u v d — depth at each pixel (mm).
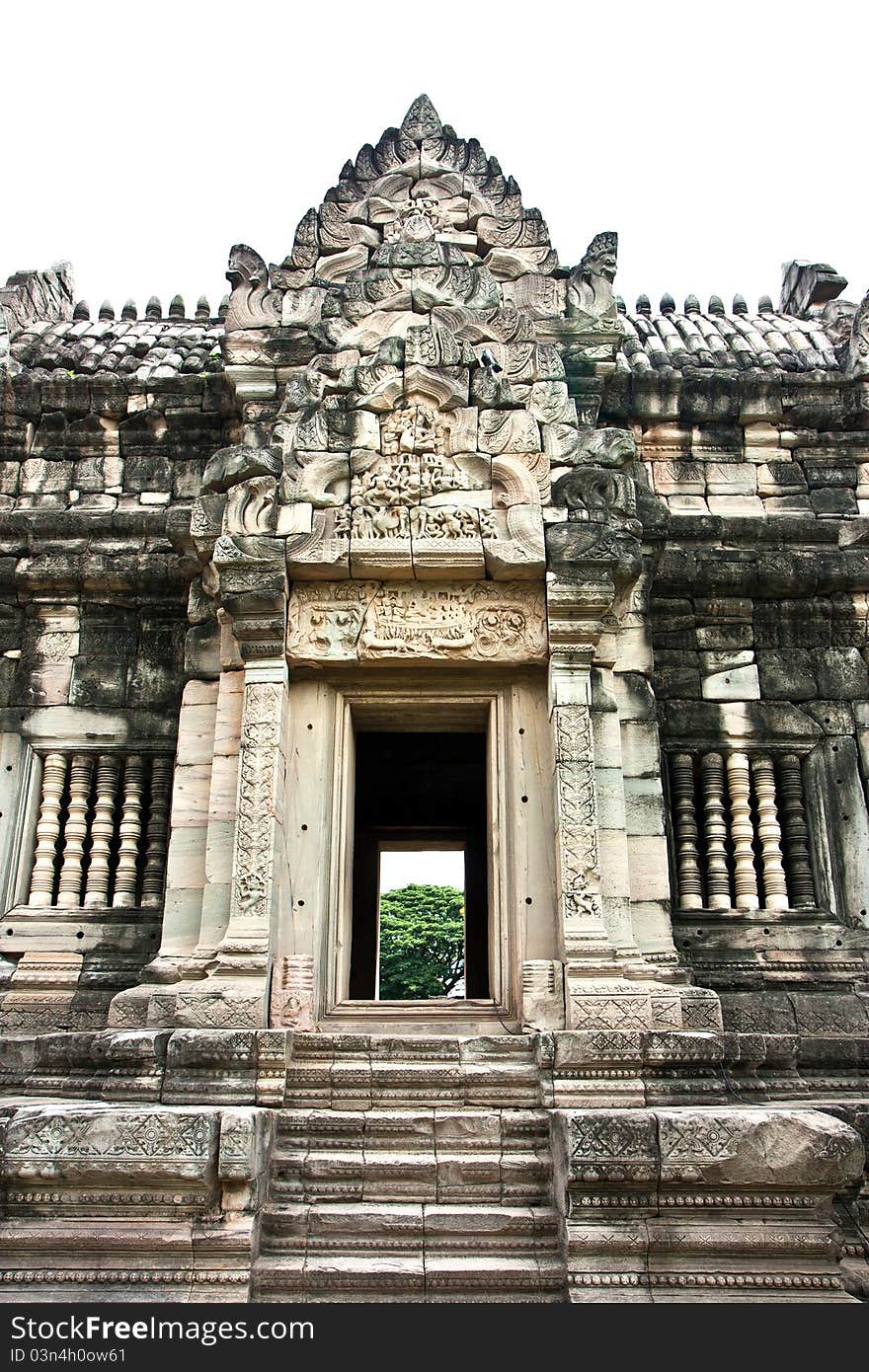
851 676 10047
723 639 10109
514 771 8344
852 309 13688
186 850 8328
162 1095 6586
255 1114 5965
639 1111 5918
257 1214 5898
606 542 8188
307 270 10320
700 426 11148
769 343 12875
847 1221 6430
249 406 9945
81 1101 6754
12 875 9312
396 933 30609
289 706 8523
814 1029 8586
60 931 9047
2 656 10023
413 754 13797
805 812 9688
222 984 7301
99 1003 8648
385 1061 7125
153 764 9727
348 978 8367
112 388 11047
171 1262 5602
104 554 10117
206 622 8977
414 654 8336
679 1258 5602
